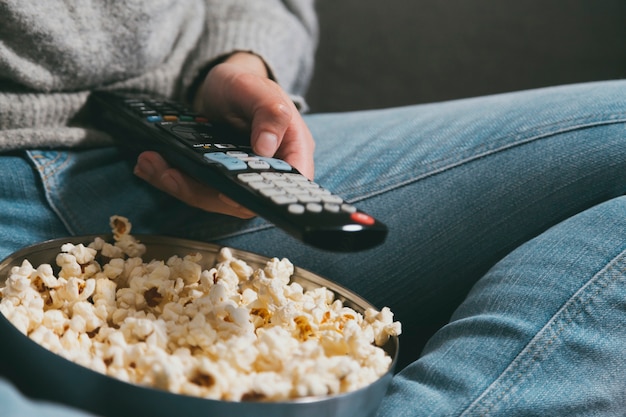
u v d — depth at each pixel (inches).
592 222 23.7
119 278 20.4
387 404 20.1
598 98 28.8
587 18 59.2
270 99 24.3
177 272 20.1
